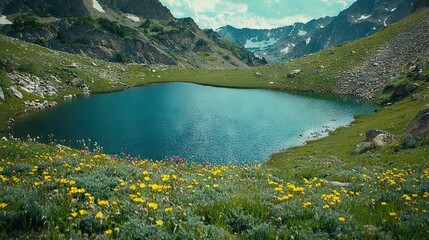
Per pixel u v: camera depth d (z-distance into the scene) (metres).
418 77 73.00
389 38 124.88
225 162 40.97
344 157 34.66
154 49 197.38
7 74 75.25
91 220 6.52
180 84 122.75
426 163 22.73
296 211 8.20
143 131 54.72
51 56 108.19
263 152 45.44
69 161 13.30
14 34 161.75
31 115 63.12
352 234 6.96
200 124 61.22
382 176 16.61
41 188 7.84
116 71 125.75
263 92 105.69
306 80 115.00
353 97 93.75
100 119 62.50
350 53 125.88
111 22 193.88
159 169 13.43
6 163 13.26
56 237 5.75
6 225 6.20
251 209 8.22
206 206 8.15
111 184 9.38
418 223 7.53
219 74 139.38
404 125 43.16
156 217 6.67
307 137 52.78
